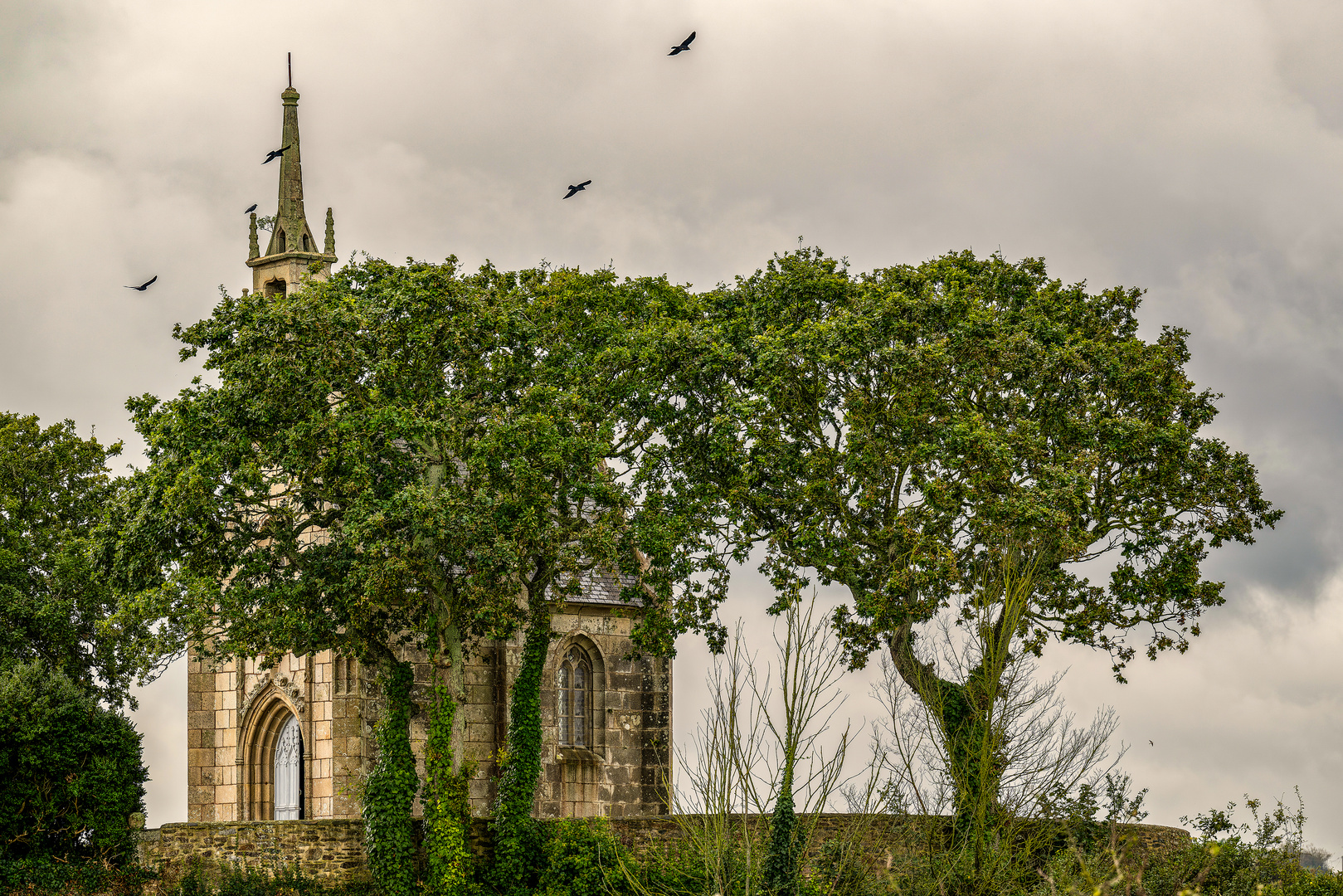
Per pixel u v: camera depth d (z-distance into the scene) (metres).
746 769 50.50
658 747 83.94
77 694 63.06
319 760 73.81
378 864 65.06
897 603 67.38
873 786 53.88
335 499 64.00
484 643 78.81
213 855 64.00
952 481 66.69
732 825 56.59
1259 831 61.41
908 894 52.06
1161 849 64.50
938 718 55.22
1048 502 63.88
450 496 62.44
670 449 70.88
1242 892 57.12
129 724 64.06
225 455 62.66
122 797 62.66
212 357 64.69
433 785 65.62
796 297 72.44
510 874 66.38
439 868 64.69
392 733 66.06
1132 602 69.69
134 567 63.09
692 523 68.88
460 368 66.12
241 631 63.06
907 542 66.50
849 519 69.81
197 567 63.59
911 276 70.75
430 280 65.06
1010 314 71.00
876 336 67.88
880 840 56.00
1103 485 69.88
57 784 61.22
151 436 63.88
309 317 63.56
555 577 68.50
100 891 59.88
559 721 81.44
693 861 60.75
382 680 66.56
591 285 73.50
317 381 63.22
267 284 84.94
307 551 65.62
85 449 86.50
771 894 54.91
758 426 68.81
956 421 66.94
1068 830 58.09
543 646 69.06
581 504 68.00
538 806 79.38
